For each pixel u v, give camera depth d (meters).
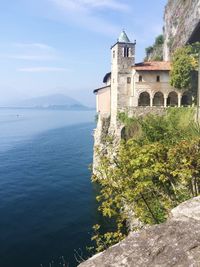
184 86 58.84
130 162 14.30
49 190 52.03
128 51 62.72
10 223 38.50
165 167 14.05
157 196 15.92
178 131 23.12
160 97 63.19
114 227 36.59
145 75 60.66
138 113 47.78
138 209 15.79
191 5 62.09
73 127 176.25
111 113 65.81
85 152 87.88
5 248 32.00
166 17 84.44
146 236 4.88
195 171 13.26
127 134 47.06
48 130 156.00
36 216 40.72
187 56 58.06
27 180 58.28
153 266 4.21
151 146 14.63
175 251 4.48
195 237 4.81
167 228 5.10
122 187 15.16
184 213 5.82
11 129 161.88
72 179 58.56
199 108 26.45
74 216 40.53
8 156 82.75
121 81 62.62
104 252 4.59
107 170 15.72
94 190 51.59
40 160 76.81
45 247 32.25
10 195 49.53
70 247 32.16
